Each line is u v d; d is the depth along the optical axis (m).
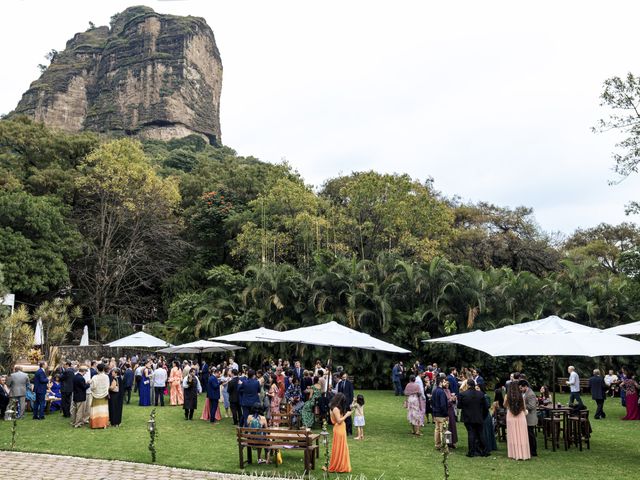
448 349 27.67
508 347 12.44
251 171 49.41
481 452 12.16
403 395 24.91
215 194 45.47
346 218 38.28
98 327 37.78
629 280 28.67
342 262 30.92
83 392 15.47
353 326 28.55
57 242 35.50
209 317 30.64
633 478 10.11
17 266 32.28
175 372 21.38
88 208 41.31
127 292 43.06
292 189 39.69
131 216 40.12
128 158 39.44
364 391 26.88
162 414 18.39
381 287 30.03
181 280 41.53
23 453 11.66
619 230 55.81
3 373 19.84
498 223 48.38
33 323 34.69
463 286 29.23
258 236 37.25
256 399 13.77
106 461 11.01
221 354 31.02
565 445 13.08
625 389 20.27
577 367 27.86
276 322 30.11
